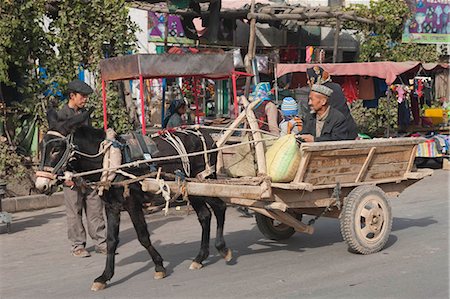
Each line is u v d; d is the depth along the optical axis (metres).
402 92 15.05
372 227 7.56
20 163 11.81
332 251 7.91
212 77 10.69
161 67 9.09
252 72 15.25
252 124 7.32
